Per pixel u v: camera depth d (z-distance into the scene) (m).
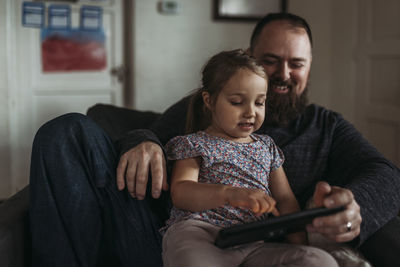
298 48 1.39
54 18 3.67
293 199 1.12
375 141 3.26
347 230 0.91
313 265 0.85
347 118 3.61
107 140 1.10
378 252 1.05
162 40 3.85
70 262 1.03
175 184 1.03
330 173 1.36
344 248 1.10
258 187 1.06
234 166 1.06
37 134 1.03
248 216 1.02
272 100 1.40
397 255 0.98
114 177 1.06
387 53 3.04
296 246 0.92
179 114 1.42
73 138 1.03
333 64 3.81
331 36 3.84
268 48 1.41
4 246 0.95
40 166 1.00
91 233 1.05
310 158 1.38
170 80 3.92
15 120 3.66
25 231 1.07
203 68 1.22
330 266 0.87
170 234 0.98
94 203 1.05
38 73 3.71
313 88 3.95
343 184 1.28
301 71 1.42
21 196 1.19
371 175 1.15
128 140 1.12
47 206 1.00
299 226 0.86
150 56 3.84
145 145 1.06
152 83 3.88
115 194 1.06
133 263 1.11
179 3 3.83
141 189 1.01
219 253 0.90
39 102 3.75
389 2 3.03
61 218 1.02
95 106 1.84
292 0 4.01
